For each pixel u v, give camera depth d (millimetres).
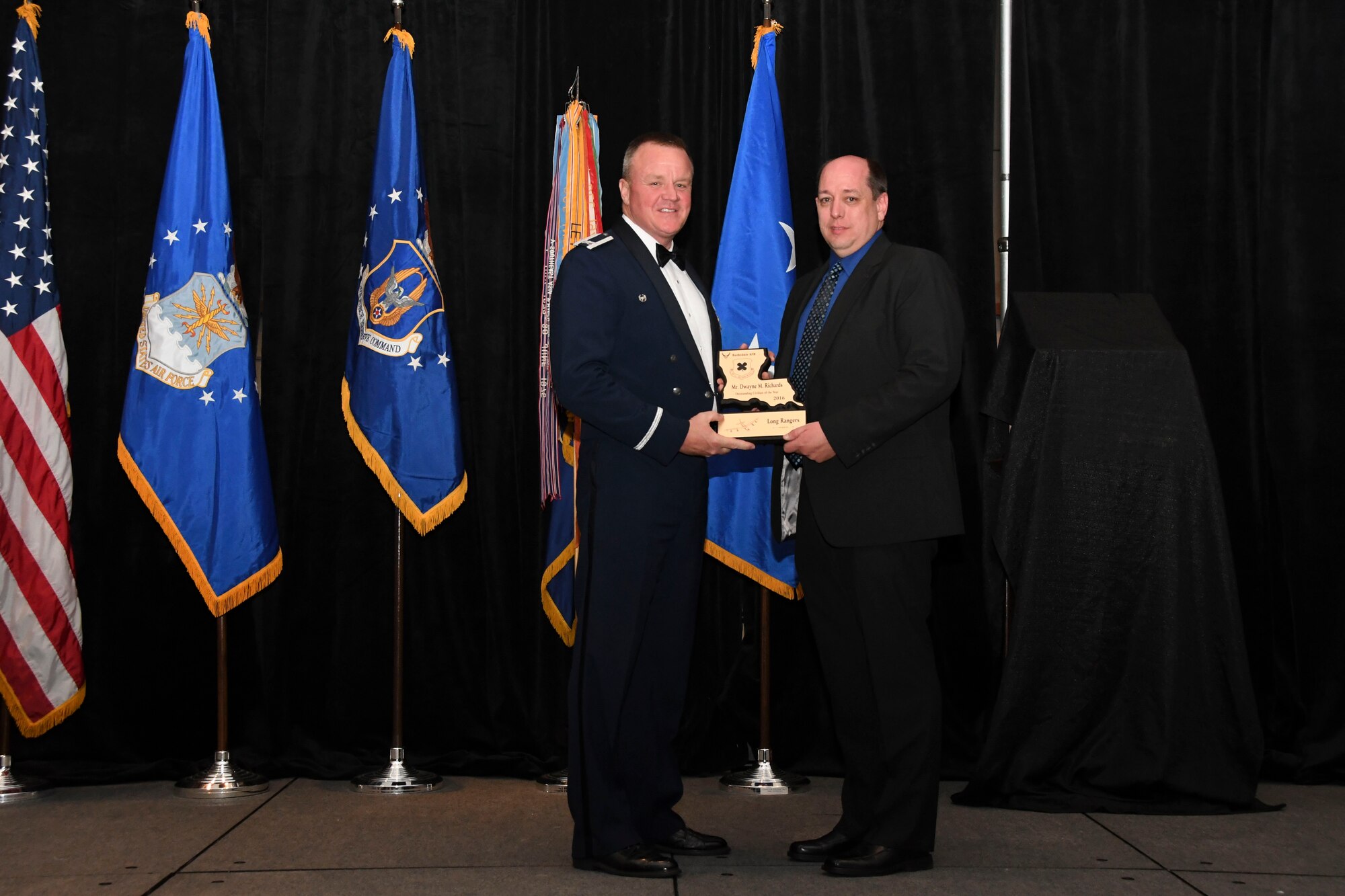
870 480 2600
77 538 3611
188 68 3510
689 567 2697
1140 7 3783
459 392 3715
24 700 3307
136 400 3381
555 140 3568
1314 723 3631
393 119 3541
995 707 3232
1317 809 3172
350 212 3781
